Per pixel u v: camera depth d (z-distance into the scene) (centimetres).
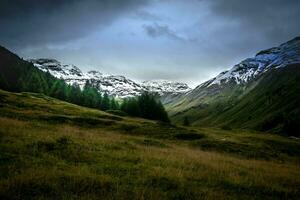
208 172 1827
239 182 1636
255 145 5381
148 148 2794
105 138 3044
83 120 5481
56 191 1140
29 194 1092
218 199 1256
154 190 1268
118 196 1139
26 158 1580
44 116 5228
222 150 4419
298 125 14375
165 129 5728
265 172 2277
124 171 1587
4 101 6844
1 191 1048
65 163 1598
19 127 2850
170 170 1716
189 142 4803
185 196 1256
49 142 2041
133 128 5559
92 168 1548
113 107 14650
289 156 5109
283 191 1584
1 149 1694
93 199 1091
